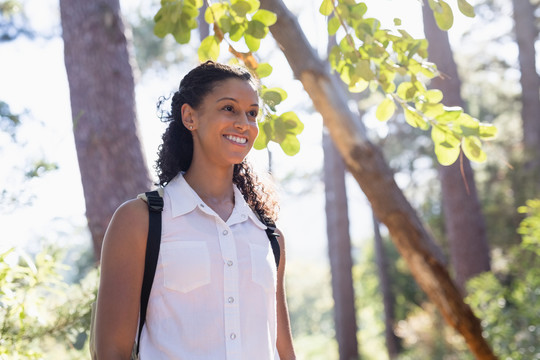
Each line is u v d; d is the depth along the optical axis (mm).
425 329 11906
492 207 16484
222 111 1936
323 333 41125
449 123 2713
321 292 43750
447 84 12117
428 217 19641
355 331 17344
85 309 3020
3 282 2547
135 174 5164
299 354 27078
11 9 8383
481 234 12586
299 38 3189
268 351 1840
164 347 1732
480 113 21219
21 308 2654
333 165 17844
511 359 6035
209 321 1755
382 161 3219
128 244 1772
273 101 2639
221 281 1791
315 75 3184
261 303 1854
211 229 1845
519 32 17391
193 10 2805
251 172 2152
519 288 6441
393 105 2807
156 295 1772
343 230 17594
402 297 20188
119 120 5184
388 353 20031
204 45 2775
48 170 3027
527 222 6379
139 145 5266
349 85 2760
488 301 7121
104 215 5004
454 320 3287
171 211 1827
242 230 1915
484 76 21531
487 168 17062
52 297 3109
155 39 17078
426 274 3223
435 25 12250
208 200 1943
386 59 2688
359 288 26000
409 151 20656
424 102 2697
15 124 3195
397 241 3234
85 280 3195
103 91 5191
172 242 1790
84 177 5121
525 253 7254
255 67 2738
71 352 3150
